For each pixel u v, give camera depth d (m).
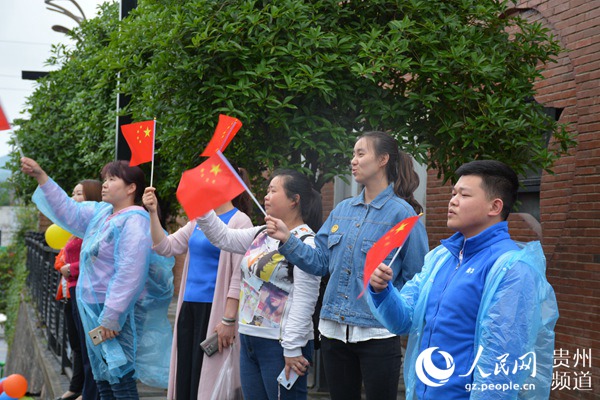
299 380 4.10
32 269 15.20
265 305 4.12
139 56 5.62
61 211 5.44
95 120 9.41
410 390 3.00
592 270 6.03
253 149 5.53
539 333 2.69
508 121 5.17
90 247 5.14
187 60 5.10
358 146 3.81
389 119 5.34
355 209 3.85
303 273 4.02
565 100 6.48
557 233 6.54
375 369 3.65
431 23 5.12
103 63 6.10
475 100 5.24
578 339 6.13
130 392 5.19
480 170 2.86
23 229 23.69
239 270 4.57
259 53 5.05
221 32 4.95
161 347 5.32
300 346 4.00
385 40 5.16
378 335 3.63
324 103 5.22
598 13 6.10
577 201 6.26
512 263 2.69
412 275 3.60
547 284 2.72
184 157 5.78
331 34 5.08
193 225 4.96
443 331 2.80
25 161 5.29
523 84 5.46
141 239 5.04
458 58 5.05
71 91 11.45
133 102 6.49
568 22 6.48
